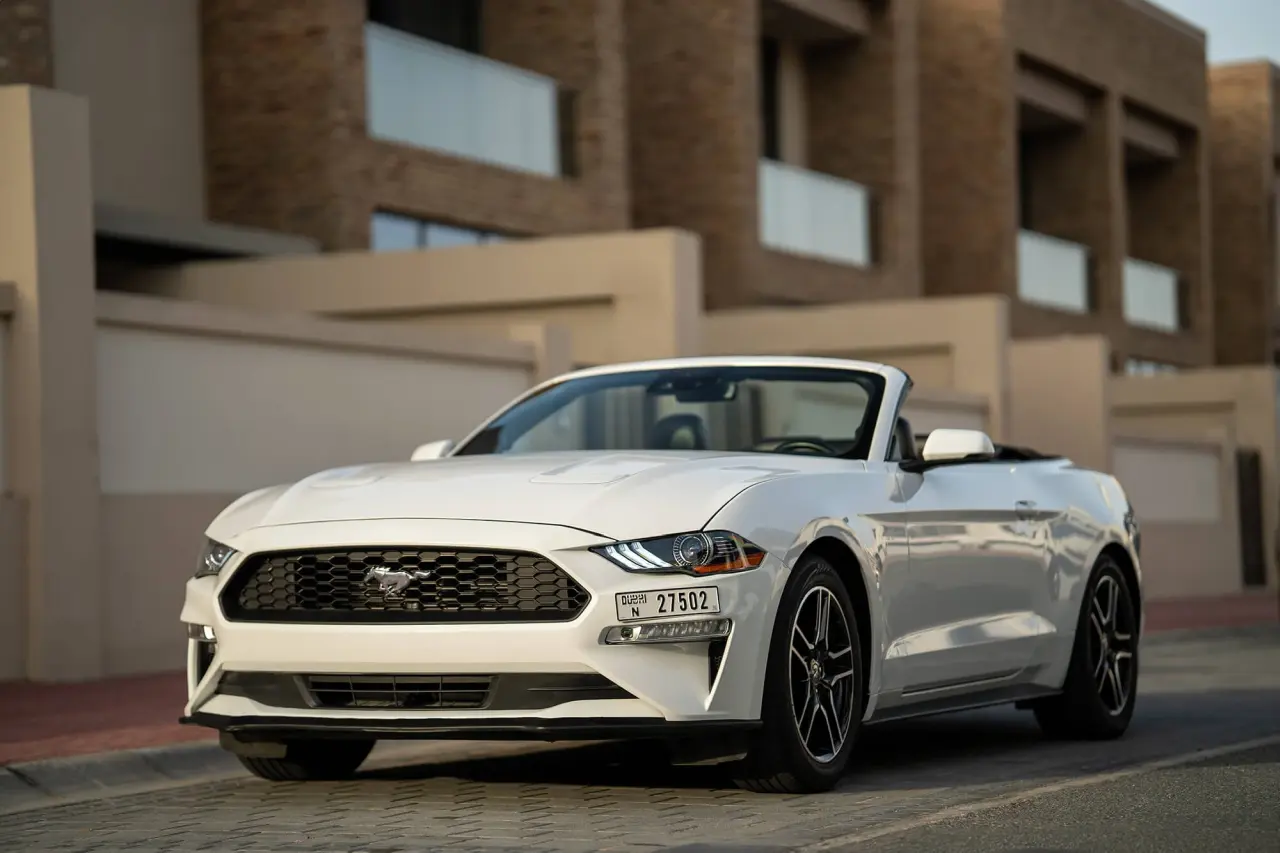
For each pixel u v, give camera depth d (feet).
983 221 103.50
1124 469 81.92
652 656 20.63
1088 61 112.47
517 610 20.76
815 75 96.22
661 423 26.58
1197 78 126.82
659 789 23.39
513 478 22.20
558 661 20.45
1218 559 90.53
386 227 65.82
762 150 93.45
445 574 20.99
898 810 21.52
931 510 25.07
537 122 72.79
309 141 62.75
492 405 48.39
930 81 104.94
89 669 37.88
